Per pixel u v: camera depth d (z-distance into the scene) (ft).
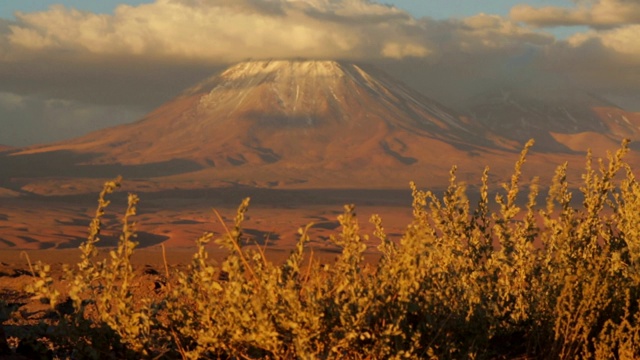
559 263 27.48
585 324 24.86
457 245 27.71
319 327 21.08
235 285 21.68
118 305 22.79
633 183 29.43
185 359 22.77
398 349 21.62
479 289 26.35
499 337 26.63
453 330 23.84
